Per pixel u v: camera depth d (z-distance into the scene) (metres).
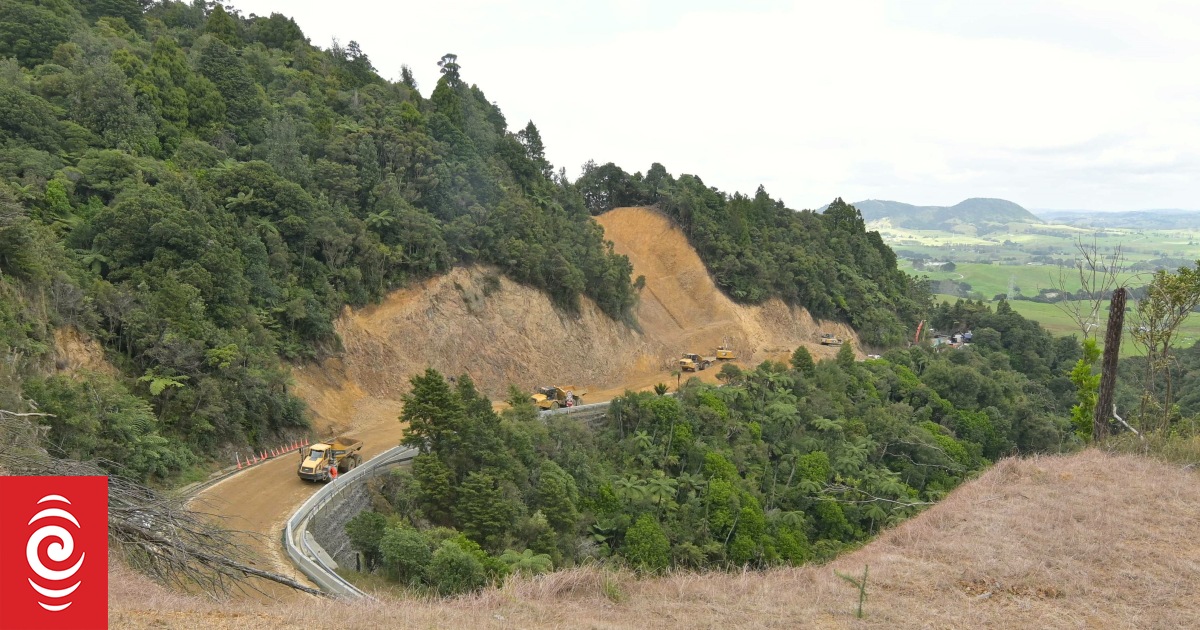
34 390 25.92
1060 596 13.96
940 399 67.62
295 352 43.06
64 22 55.47
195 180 43.03
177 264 37.84
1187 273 27.56
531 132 89.69
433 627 12.84
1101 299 27.56
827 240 103.00
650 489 39.47
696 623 13.54
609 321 70.25
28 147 39.97
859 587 14.72
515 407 43.00
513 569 25.70
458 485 32.25
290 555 23.92
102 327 33.47
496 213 60.66
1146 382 28.86
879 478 47.25
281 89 63.62
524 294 61.06
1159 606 13.35
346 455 34.19
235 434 35.12
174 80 53.97
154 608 12.61
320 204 49.38
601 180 99.19
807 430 54.94
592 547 34.59
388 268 52.41
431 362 52.28
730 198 97.75
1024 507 18.30
